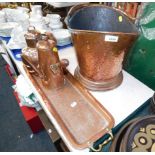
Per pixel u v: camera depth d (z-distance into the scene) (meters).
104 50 0.58
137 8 0.88
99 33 0.53
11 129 1.50
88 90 0.74
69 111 0.64
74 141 0.53
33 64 0.77
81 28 0.78
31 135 1.44
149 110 0.69
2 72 2.23
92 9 0.76
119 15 0.73
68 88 0.75
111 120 0.59
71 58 0.95
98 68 0.66
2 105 1.75
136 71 0.92
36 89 0.75
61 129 0.57
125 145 0.49
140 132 0.52
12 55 0.97
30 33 0.81
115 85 0.74
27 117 1.28
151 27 0.75
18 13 1.30
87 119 0.61
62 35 1.03
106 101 0.69
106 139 0.57
